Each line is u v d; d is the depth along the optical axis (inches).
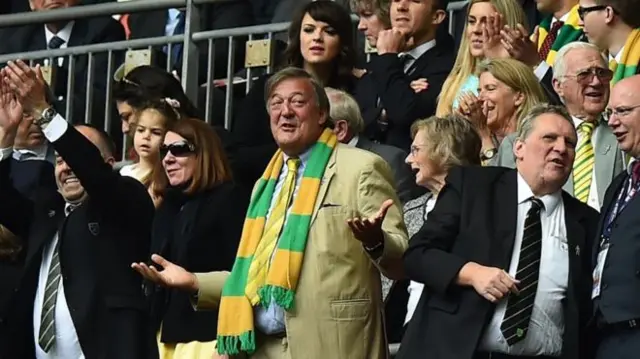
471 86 1403.8
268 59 1573.6
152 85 1486.2
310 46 1491.1
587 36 1389.0
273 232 1232.8
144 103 1480.1
